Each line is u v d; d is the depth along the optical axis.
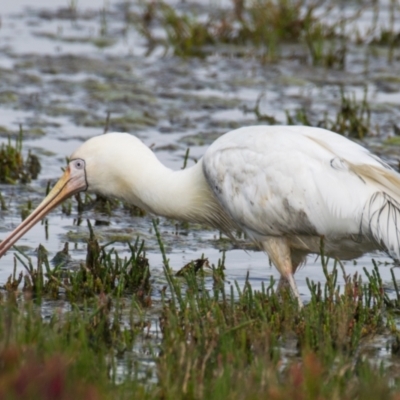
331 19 28.44
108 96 21.45
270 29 26.47
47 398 7.88
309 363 8.60
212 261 13.82
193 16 27.75
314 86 22.75
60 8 30.00
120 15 29.27
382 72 23.95
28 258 12.39
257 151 11.62
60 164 17.62
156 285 12.70
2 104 20.67
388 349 10.76
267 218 11.66
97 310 10.34
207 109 20.88
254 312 11.02
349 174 11.24
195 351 9.41
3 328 9.52
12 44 25.53
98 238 14.54
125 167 12.50
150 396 8.71
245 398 8.35
